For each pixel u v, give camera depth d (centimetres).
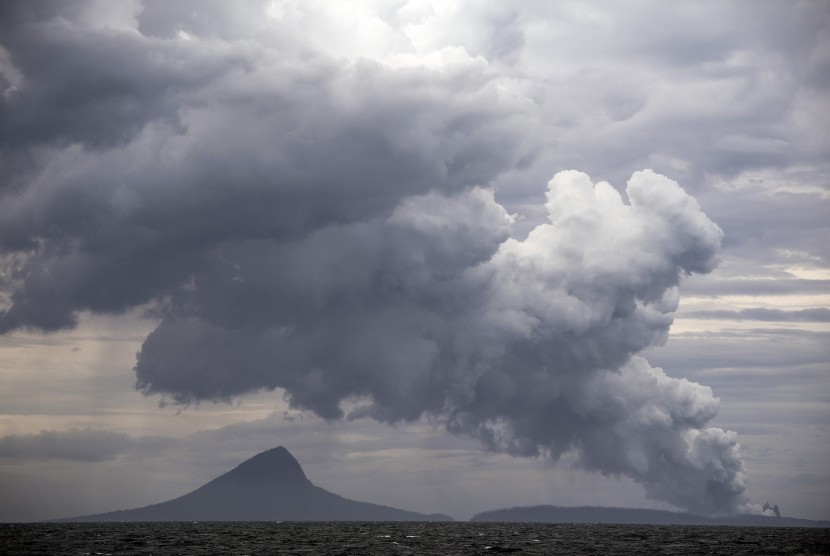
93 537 19362
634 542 18562
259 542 17512
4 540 17750
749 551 15738
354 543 17475
